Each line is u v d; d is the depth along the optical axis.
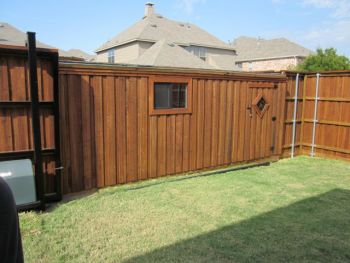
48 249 3.05
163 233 3.46
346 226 3.75
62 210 4.06
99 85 4.78
